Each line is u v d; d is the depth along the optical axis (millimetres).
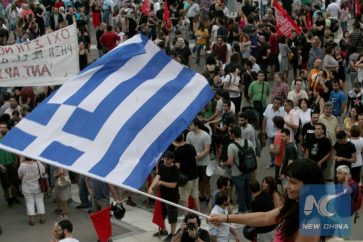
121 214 14250
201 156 15758
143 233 14797
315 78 20719
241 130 15562
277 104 17891
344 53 26141
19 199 17000
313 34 27781
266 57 26266
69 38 17812
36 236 14938
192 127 15773
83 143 6969
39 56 17766
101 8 35281
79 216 15945
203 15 29625
